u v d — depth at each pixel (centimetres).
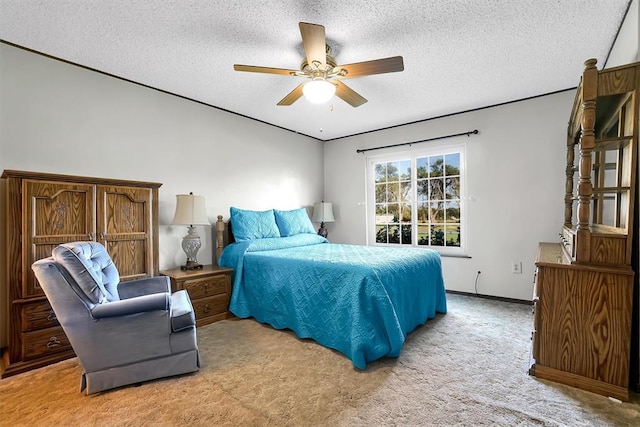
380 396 168
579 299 174
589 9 183
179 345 191
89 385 170
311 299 241
